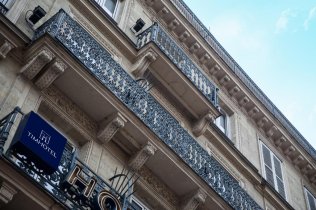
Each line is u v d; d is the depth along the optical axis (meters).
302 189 27.27
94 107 15.94
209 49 25.28
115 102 15.91
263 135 27.00
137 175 16.25
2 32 14.94
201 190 17.00
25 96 14.64
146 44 19.97
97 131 16.02
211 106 21.12
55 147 12.63
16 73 14.91
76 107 15.93
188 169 16.91
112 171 15.58
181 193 17.19
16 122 13.70
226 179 18.77
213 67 25.44
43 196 11.69
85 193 12.61
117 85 16.66
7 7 16.44
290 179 26.75
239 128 25.12
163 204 16.61
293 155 27.97
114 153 16.08
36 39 15.22
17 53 15.23
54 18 16.33
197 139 20.84
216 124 24.36
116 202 13.12
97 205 12.63
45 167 12.27
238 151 22.50
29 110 14.50
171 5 24.31
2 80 14.41
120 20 21.52
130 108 16.25
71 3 19.16
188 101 21.08
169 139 17.28
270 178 24.95
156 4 24.06
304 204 26.36
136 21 22.28
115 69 16.92
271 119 27.12
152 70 20.41
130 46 20.09
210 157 18.64
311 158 28.66
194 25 25.73
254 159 24.62
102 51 16.88
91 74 15.62
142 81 19.36
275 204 23.25
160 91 20.75
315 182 28.77
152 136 16.42
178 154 16.80
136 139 16.27
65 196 12.30
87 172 14.05
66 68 15.22
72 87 15.63
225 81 25.88
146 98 17.38
